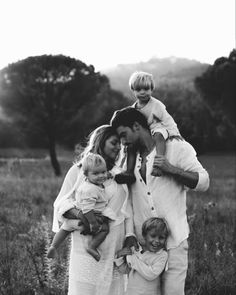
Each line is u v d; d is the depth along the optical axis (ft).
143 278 14.71
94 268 14.17
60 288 18.90
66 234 14.67
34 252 22.82
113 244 14.44
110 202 14.46
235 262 22.56
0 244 25.09
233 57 127.13
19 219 32.12
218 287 19.98
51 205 38.73
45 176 75.82
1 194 44.27
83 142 15.64
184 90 149.59
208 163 132.57
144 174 14.98
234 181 72.90
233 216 35.37
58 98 103.40
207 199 46.93
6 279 19.79
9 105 102.37
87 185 14.07
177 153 14.90
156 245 14.47
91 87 106.22
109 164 14.90
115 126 14.99
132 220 15.14
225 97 127.44
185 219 15.19
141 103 15.67
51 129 103.24
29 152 150.51
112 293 14.62
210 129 155.74
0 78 101.55
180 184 15.15
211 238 27.37
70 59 102.83
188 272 21.53
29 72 100.53
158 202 14.82
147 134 15.05
